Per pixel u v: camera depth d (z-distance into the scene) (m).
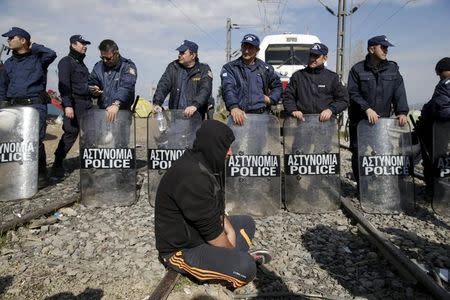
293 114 5.65
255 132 5.55
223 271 3.05
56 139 13.59
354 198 6.16
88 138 5.78
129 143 5.84
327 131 5.67
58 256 4.12
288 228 4.96
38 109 6.37
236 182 5.51
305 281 3.64
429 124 6.14
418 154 7.26
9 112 5.88
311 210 5.59
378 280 3.61
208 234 3.02
